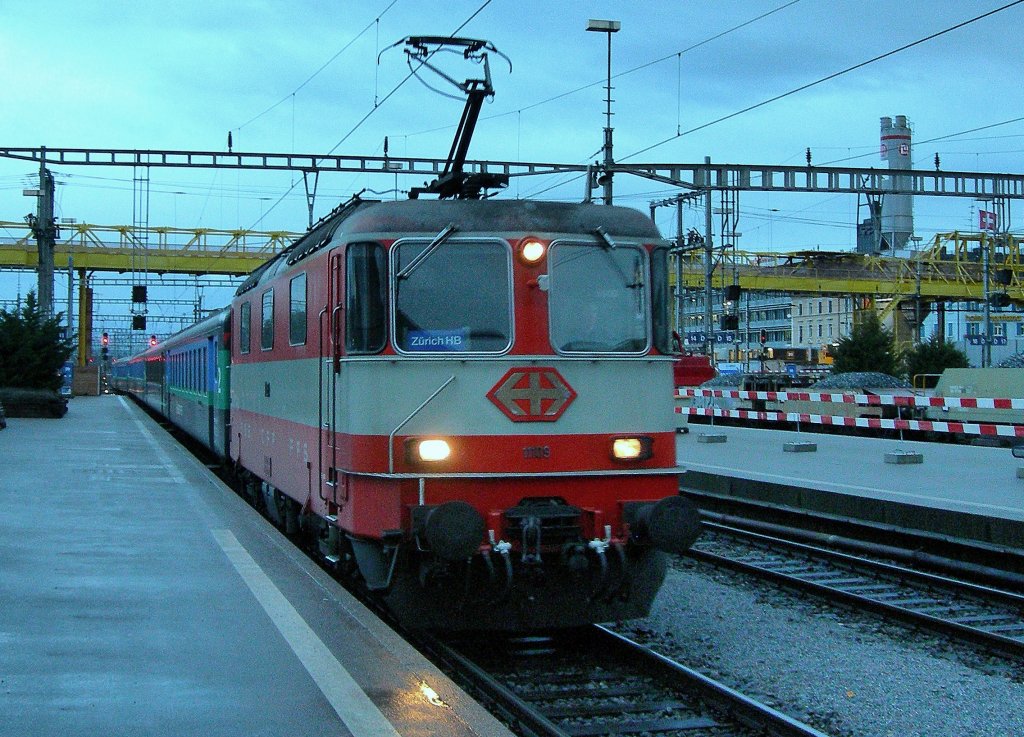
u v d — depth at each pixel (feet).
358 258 28.14
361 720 18.28
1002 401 65.26
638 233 29.32
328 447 30.99
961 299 216.13
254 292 46.19
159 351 113.91
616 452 28.48
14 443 74.38
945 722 23.76
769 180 115.75
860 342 150.71
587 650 29.60
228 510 41.88
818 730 23.18
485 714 18.66
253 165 110.11
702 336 156.15
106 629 23.89
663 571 29.17
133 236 168.14
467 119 35.65
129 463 60.49
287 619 24.88
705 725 23.50
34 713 18.42
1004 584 38.45
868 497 45.91
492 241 28.19
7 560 31.40
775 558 44.70
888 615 33.63
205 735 17.49
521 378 27.89
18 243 197.16
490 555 26.94
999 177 121.49
